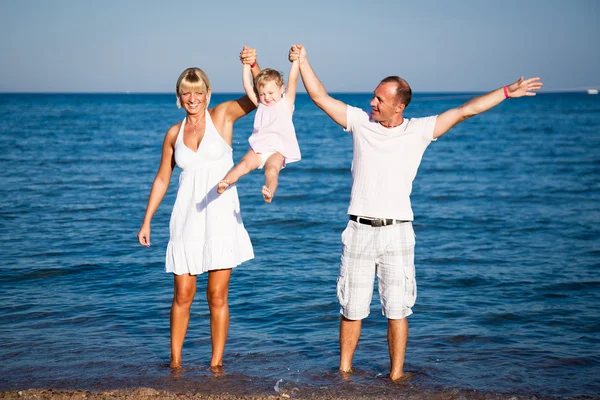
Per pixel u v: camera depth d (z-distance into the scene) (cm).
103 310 614
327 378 442
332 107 433
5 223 1100
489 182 1827
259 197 1507
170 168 459
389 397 404
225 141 443
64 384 425
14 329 554
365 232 430
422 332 555
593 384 438
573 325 580
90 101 14225
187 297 452
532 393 419
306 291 690
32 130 4103
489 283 732
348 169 2159
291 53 428
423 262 848
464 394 412
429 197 1528
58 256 846
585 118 6228
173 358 464
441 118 418
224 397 398
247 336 544
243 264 820
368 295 444
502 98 406
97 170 2016
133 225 1101
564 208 1353
